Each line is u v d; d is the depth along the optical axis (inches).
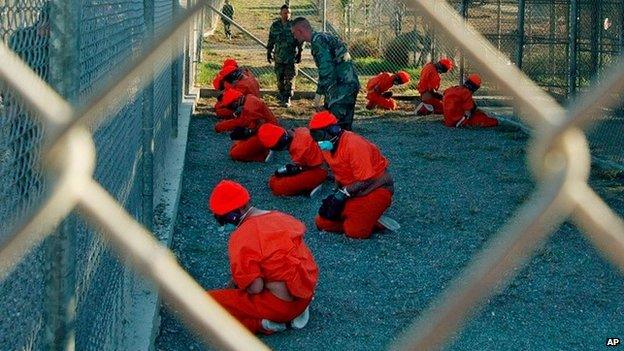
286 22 629.0
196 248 298.7
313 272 224.5
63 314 98.6
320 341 222.8
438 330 47.1
